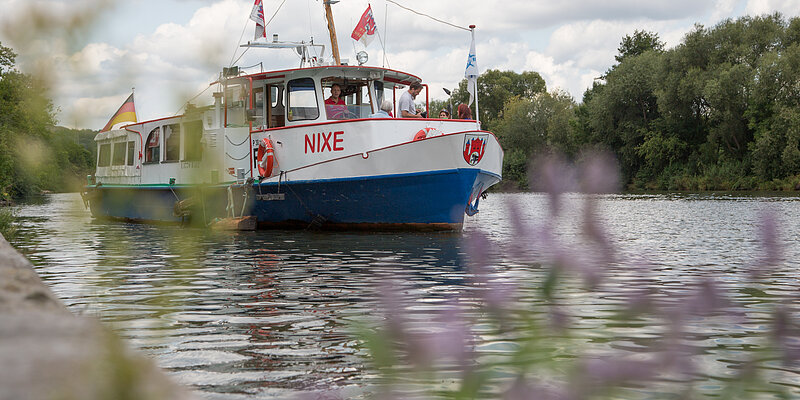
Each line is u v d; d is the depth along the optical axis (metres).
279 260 10.26
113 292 7.05
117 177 21.47
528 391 1.15
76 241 13.70
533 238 1.23
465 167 15.09
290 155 16.30
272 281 7.95
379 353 1.06
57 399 0.61
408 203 15.39
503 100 97.06
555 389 1.16
